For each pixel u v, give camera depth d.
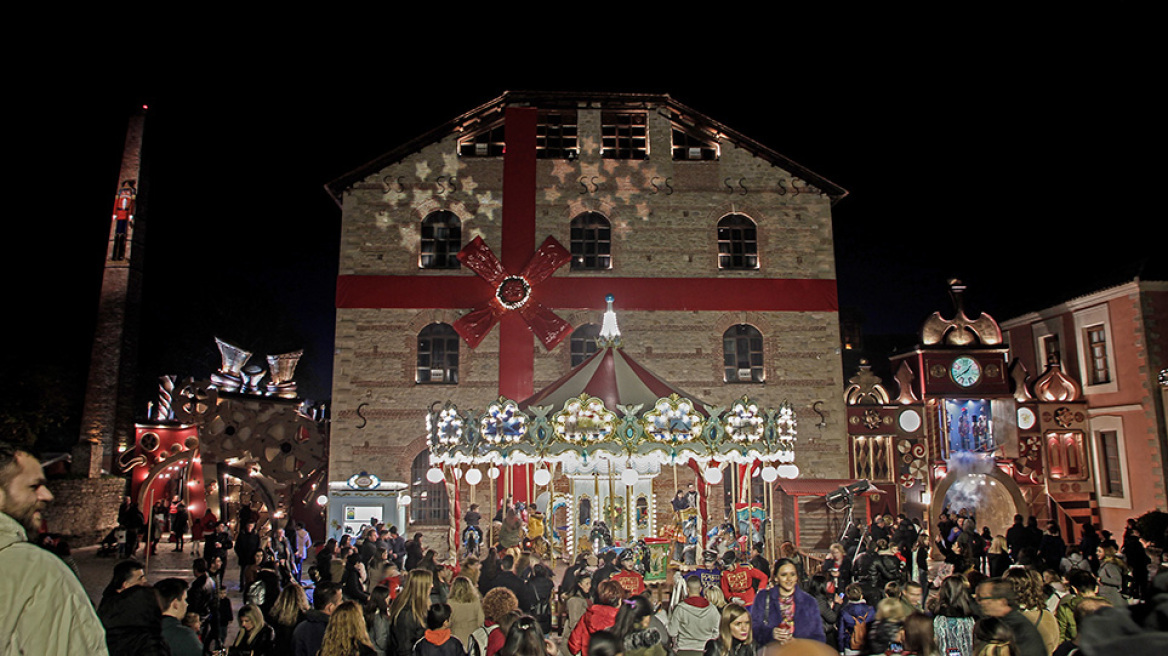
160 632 5.70
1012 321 33.22
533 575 12.74
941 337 27.03
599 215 27.12
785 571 8.46
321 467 28.11
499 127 27.73
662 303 26.34
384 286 26.17
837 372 26.28
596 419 17.59
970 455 26.19
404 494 23.92
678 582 12.82
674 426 17.69
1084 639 3.27
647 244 26.78
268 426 27.23
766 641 8.34
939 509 25.44
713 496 25.38
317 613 7.90
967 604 7.70
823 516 24.47
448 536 24.86
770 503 19.22
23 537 3.34
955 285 27.48
